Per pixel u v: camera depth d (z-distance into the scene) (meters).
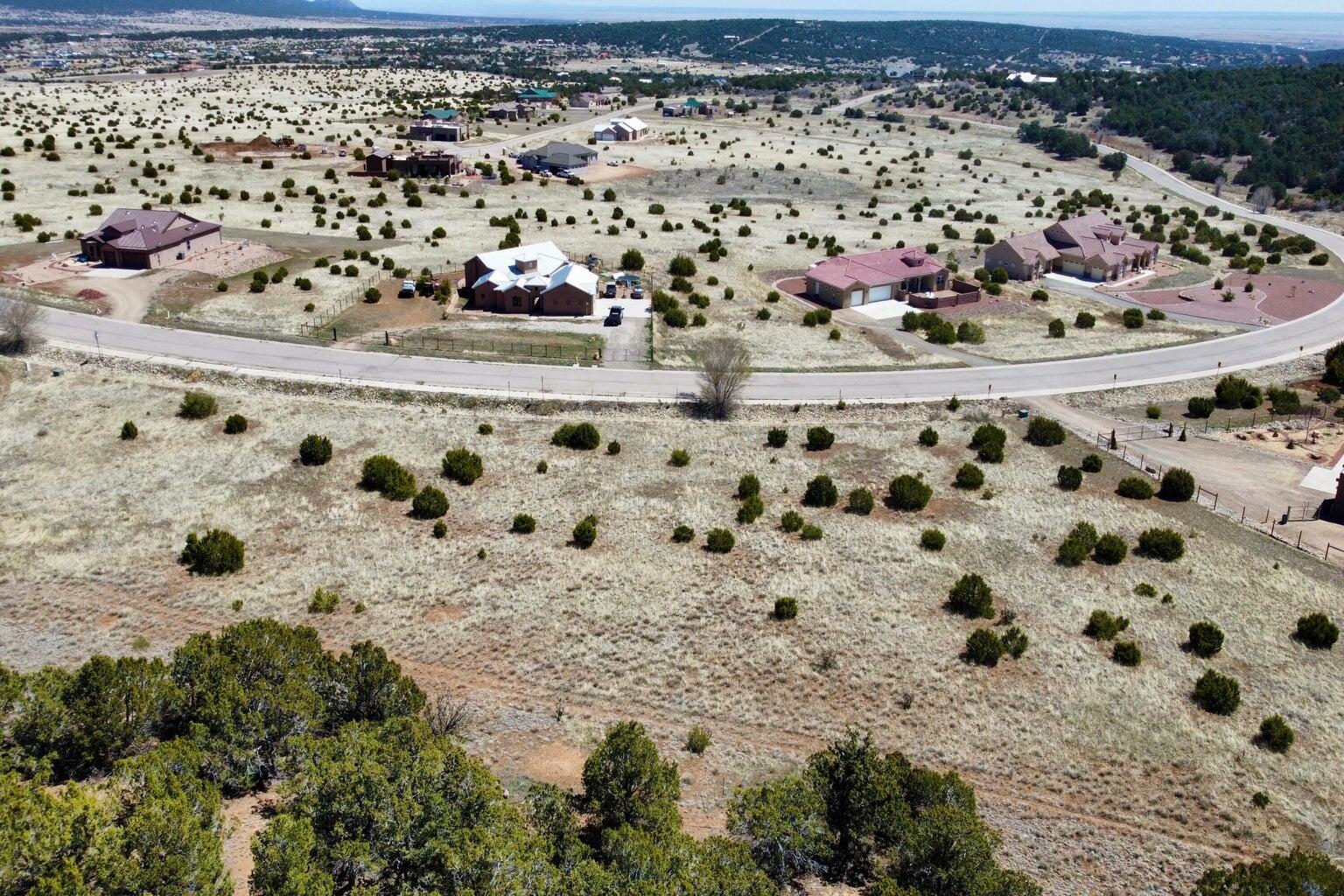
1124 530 63.66
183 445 67.69
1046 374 92.38
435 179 163.75
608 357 88.88
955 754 42.41
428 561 55.41
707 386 79.56
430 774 31.31
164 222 109.88
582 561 56.34
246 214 134.88
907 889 30.80
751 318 104.38
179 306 94.75
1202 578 58.22
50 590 50.56
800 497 66.56
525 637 48.78
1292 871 32.12
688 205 160.12
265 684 36.06
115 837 26.94
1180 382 91.62
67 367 79.38
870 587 55.22
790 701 45.22
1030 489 69.19
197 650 38.12
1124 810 40.12
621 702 44.44
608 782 34.75
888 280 113.56
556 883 28.19
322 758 32.12
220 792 33.34
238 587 51.69
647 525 61.31
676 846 31.23
